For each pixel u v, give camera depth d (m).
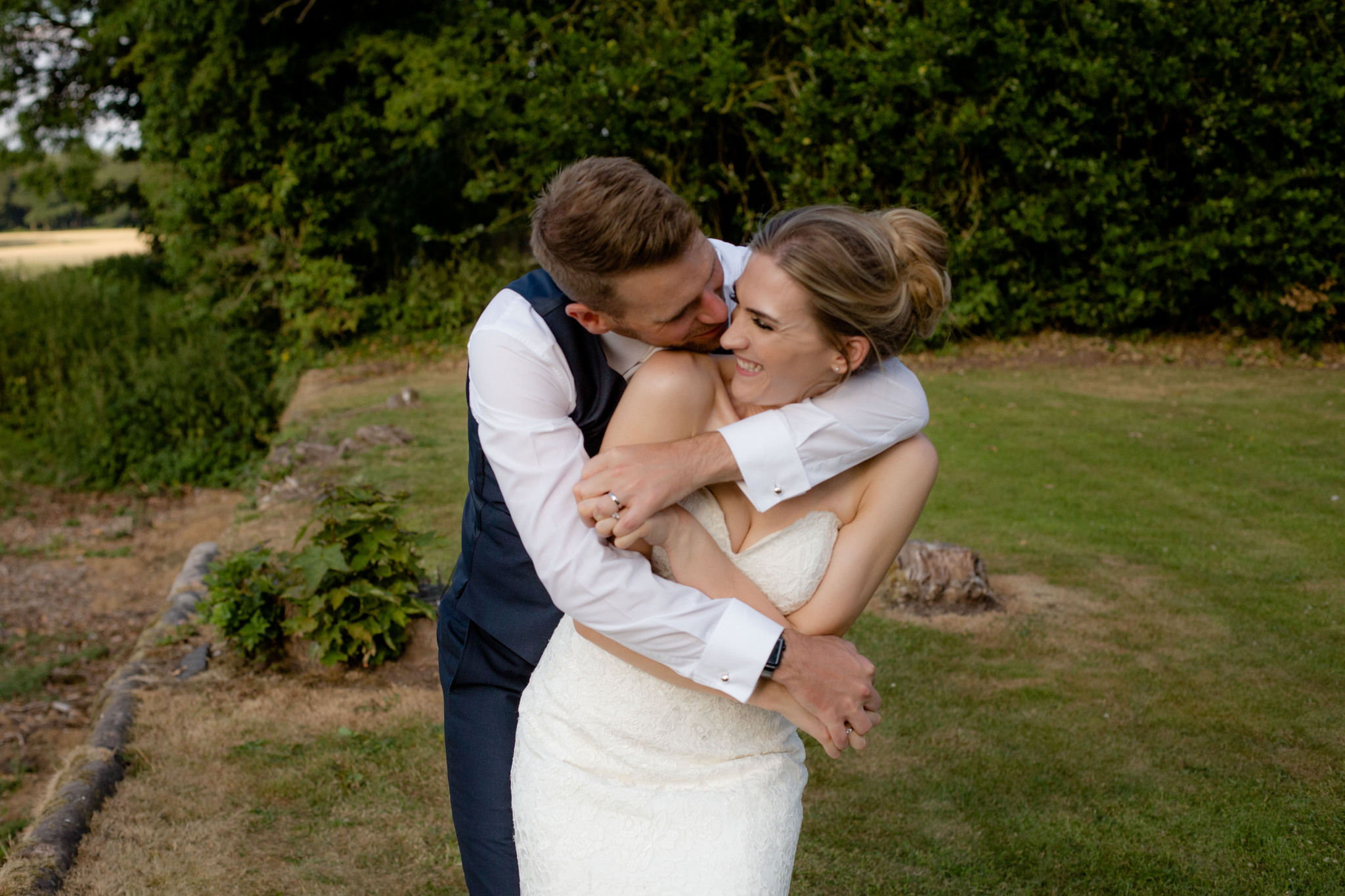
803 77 11.07
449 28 11.93
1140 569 5.02
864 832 2.95
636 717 1.43
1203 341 11.15
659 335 1.36
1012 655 4.09
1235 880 2.73
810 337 1.30
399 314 13.05
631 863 1.40
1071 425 7.98
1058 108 10.53
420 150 13.26
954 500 6.14
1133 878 2.74
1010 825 2.98
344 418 8.84
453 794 1.81
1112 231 10.61
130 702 3.73
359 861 2.83
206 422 10.78
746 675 1.35
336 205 12.56
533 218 1.36
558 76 10.97
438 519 5.75
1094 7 9.97
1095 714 3.62
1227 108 9.97
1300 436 7.51
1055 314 11.35
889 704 3.70
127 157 16.78
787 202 10.66
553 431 1.47
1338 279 10.34
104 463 10.34
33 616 6.77
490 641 1.80
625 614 1.35
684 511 1.39
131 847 2.88
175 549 8.33
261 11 11.85
